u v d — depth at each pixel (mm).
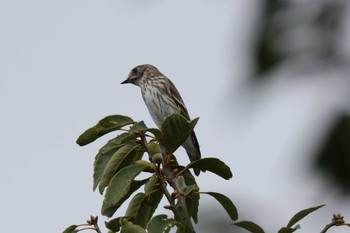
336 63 2500
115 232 7820
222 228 3779
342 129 2492
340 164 2508
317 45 2516
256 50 2545
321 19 2514
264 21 2553
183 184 7648
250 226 3951
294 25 2539
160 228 7285
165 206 7605
